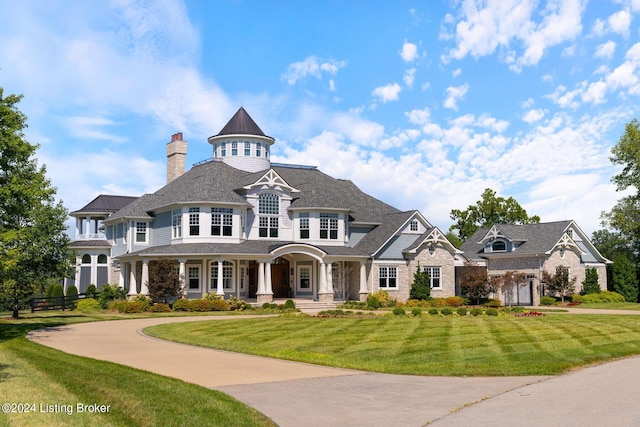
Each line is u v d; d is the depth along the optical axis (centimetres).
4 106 2500
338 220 5159
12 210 2534
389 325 2978
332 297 4856
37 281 3591
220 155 5816
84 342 2436
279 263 5212
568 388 1486
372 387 1511
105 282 5706
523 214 8806
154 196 5291
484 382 1591
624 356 2089
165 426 1098
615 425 1104
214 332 2755
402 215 5384
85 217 6034
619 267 6162
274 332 2717
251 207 4888
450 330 2755
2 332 2758
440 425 1127
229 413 1191
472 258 6284
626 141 6562
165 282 4228
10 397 1280
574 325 2992
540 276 5722
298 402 1334
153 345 2347
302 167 6100
